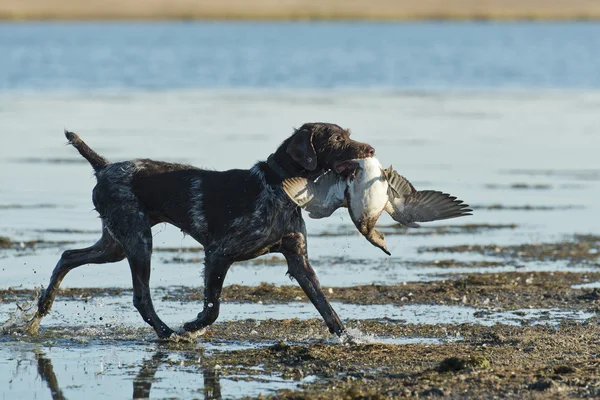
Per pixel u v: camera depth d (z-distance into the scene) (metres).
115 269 15.16
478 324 11.86
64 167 24.75
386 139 30.14
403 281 14.36
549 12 160.12
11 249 16.09
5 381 9.70
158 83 50.41
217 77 54.38
